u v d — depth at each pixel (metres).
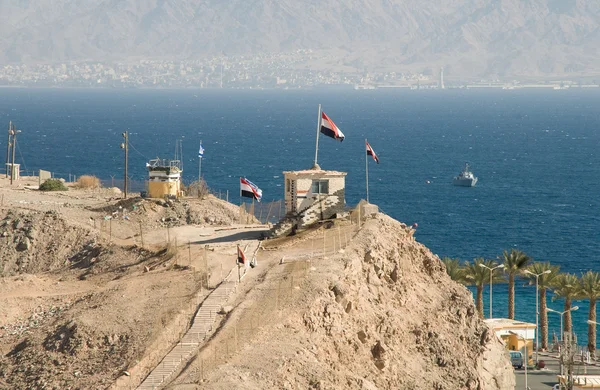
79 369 69.19
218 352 66.00
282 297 75.88
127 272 95.38
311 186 101.19
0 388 68.75
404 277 92.06
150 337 71.50
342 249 87.94
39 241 111.38
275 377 62.47
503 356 95.31
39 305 88.12
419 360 83.38
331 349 72.25
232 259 91.19
